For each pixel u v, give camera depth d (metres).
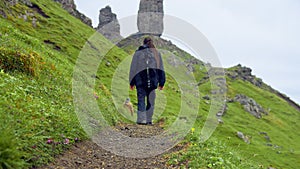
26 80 14.32
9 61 14.60
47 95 14.11
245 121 115.31
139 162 9.13
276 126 127.38
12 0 79.94
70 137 10.13
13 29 30.66
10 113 9.02
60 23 85.38
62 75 19.36
